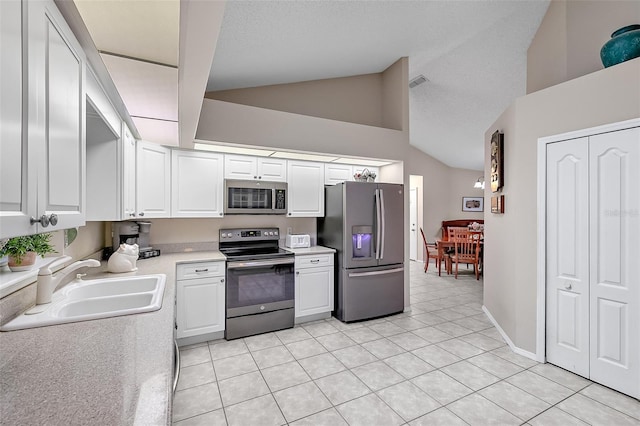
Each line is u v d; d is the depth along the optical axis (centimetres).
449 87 470
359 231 341
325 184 382
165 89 167
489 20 312
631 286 201
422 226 761
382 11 252
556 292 239
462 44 365
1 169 59
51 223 80
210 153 315
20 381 84
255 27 227
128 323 128
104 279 195
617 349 206
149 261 271
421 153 760
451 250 620
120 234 274
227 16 209
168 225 323
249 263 299
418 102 538
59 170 88
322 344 281
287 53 280
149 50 133
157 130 237
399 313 371
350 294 336
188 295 276
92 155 190
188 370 234
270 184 342
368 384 216
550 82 305
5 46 60
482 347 275
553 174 240
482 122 545
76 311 153
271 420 179
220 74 295
